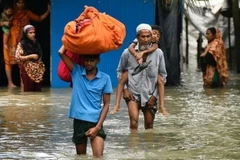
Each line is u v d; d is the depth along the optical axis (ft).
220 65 107.04
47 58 119.75
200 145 55.77
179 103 84.94
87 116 48.32
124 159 49.85
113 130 62.95
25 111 77.00
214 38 107.96
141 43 60.95
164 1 107.45
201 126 65.67
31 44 99.81
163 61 61.67
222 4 147.95
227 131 62.75
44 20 120.16
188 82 117.80
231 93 98.02
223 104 83.97
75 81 48.65
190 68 154.81
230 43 153.79
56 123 67.92
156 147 54.75
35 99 89.71
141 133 61.52
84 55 47.96
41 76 100.37
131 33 108.17
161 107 61.52
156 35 61.87
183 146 55.31
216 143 56.65
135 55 60.85
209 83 107.14
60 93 98.02
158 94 63.21
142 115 73.46
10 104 83.92
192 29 170.60
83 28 46.91
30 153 52.60
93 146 49.19
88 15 48.01
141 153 52.16
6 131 63.00
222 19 155.53
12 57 107.76
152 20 108.17
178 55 110.32
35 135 60.80
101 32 47.09
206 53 107.14
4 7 107.55
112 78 107.86
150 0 107.65
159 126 65.51
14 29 107.55
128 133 61.36
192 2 109.70
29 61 99.55
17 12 107.55
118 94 61.21
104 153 51.90
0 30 115.24
